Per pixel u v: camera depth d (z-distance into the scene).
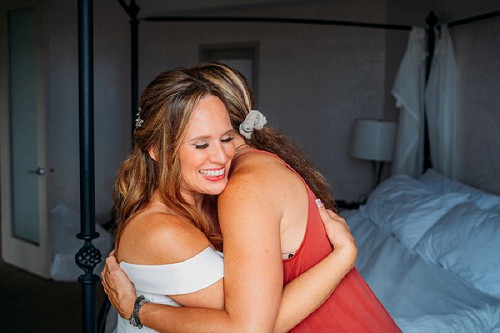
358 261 2.83
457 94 3.54
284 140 1.23
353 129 4.32
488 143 3.23
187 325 0.99
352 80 4.71
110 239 4.21
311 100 4.93
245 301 0.94
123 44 5.08
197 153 1.03
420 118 3.80
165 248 1.02
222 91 1.11
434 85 3.67
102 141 4.88
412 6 4.11
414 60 3.71
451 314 2.09
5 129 4.25
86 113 1.81
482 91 3.28
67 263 3.98
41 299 3.61
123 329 1.16
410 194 3.34
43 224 3.94
